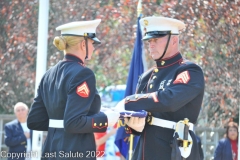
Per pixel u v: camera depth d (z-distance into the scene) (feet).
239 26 74.59
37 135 63.72
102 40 92.84
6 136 71.05
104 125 38.68
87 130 37.93
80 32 39.52
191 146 41.88
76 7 90.84
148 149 42.52
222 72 79.05
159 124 42.39
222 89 80.38
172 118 42.19
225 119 88.58
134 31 87.15
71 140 38.73
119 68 97.35
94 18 90.43
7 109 107.76
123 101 42.63
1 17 92.38
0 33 93.71
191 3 76.38
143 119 41.27
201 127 97.40
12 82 100.94
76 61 39.45
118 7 89.25
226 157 73.97
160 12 80.48
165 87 41.75
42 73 62.95
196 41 77.10
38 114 40.98
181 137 41.34
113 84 96.99
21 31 92.84
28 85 100.78
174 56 42.75
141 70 58.59
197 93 40.96
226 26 75.00
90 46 39.93
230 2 73.77
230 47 76.02
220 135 101.35
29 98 104.58
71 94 37.78
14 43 91.97
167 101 40.14
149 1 81.20
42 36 63.16
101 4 90.33
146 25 42.96
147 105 40.75
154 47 42.75
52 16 91.81
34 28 93.45
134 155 43.91
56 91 38.99
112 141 74.13
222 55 79.15
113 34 92.58
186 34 77.05
